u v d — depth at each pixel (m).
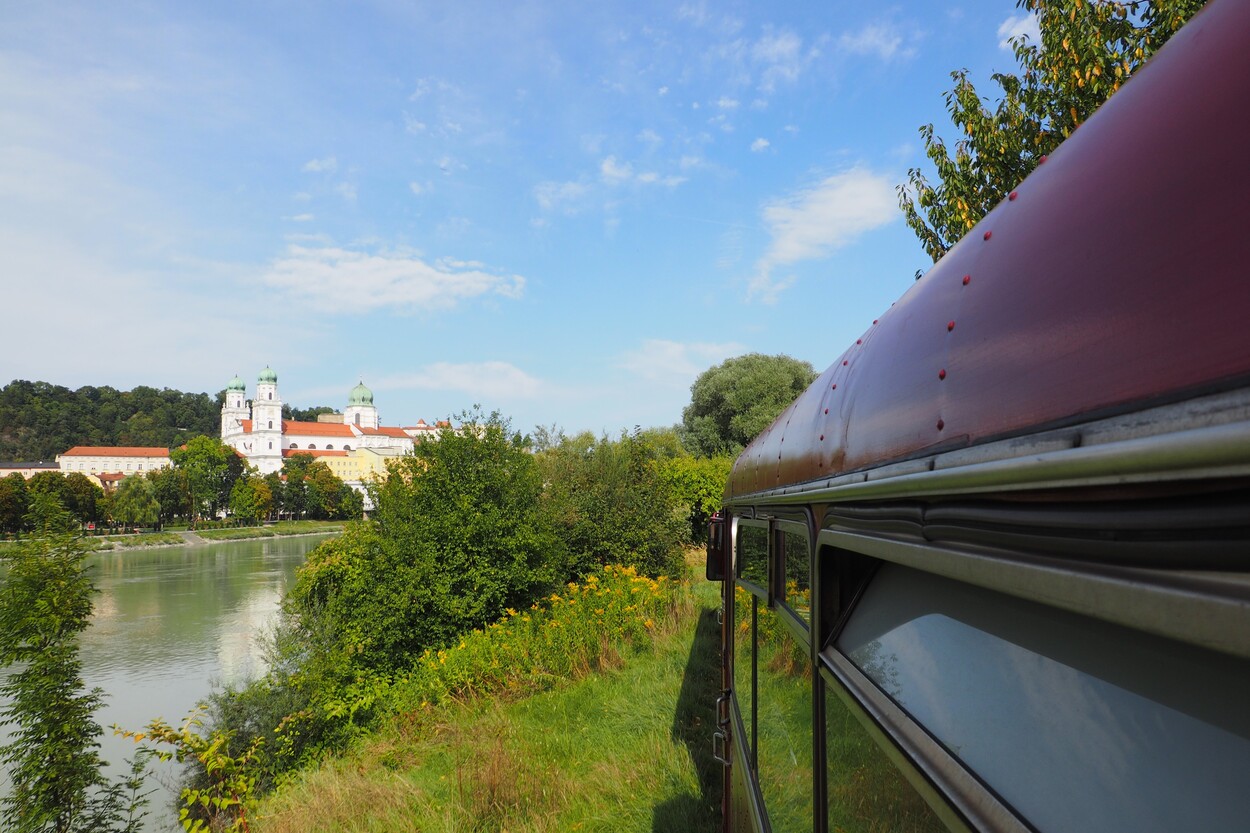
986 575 0.77
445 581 12.15
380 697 10.97
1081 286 0.71
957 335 1.02
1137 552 0.54
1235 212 0.53
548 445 18.95
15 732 9.02
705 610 13.54
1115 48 4.90
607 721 7.83
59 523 9.85
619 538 16.84
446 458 13.27
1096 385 0.64
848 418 1.63
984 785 0.81
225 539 95.38
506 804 5.93
